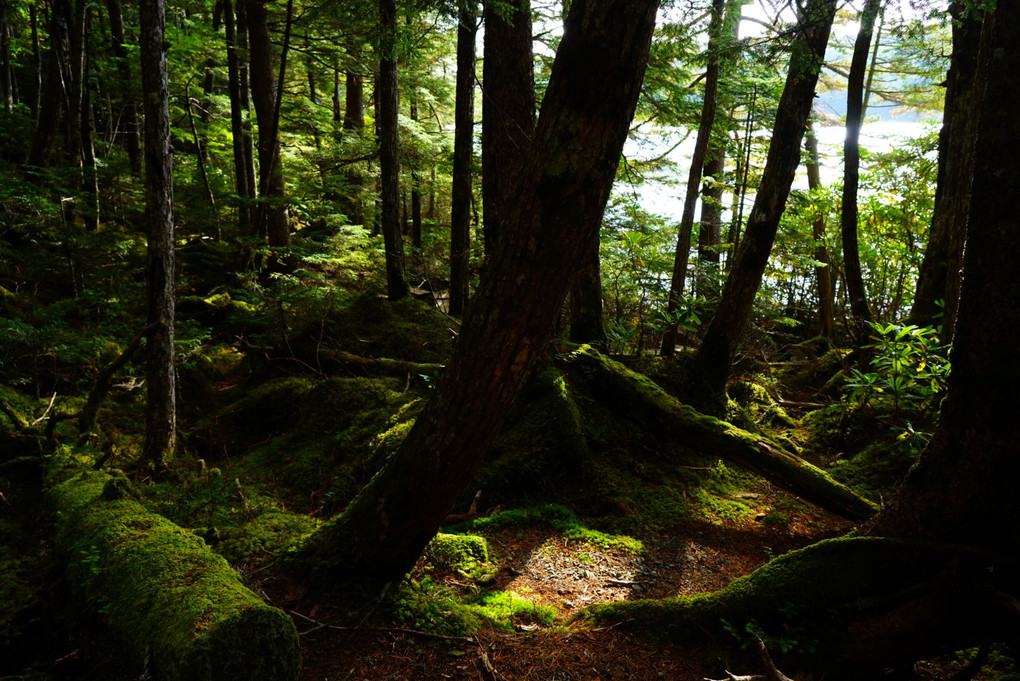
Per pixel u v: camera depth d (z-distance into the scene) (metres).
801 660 3.08
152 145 5.00
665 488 5.98
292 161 13.12
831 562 3.24
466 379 3.01
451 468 3.24
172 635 2.71
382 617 3.46
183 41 10.72
